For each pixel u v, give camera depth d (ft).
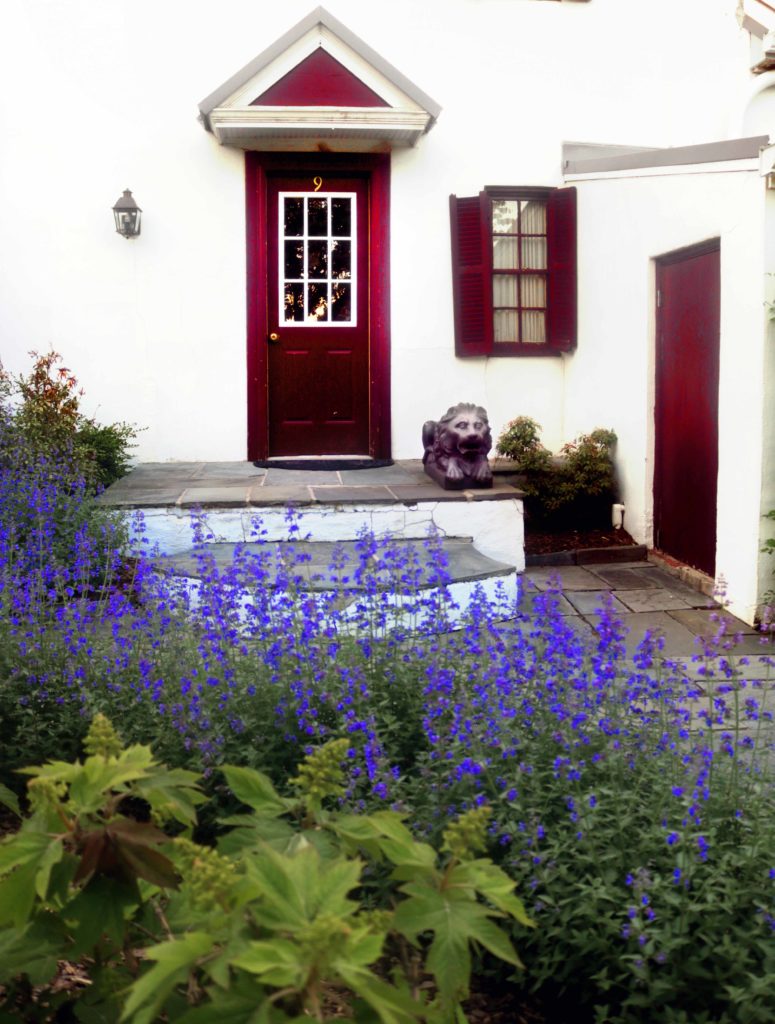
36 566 17.20
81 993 6.07
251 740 10.78
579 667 11.09
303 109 26.53
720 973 7.45
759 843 8.32
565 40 29.32
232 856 5.53
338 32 26.81
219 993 4.49
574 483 26.18
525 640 11.83
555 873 8.10
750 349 19.75
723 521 20.99
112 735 5.91
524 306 29.84
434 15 28.84
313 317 29.53
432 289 29.30
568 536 26.09
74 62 27.73
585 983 8.13
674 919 7.80
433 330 29.37
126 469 27.02
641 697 10.59
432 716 10.30
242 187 28.45
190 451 28.91
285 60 26.78
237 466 27.89
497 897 5.27
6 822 11.04
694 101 29.84
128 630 12.99
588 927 7.91
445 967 5.05
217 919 4.67
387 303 29.12
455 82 29.01
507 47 29.12
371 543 15.39
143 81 27.96
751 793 9.12
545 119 29.37
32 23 27.48
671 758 9.55
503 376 29.63
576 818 8.35
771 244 19.16
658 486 25.00
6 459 21.85
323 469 27.37
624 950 7.91
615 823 8.61
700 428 22.65
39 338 28.17
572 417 29.50
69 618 12.75
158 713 11.02
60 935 5.65
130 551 21.13
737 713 9.86
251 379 28.86
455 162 29.12
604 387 27.32
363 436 29.89
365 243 29.48
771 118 24.06
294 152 28.53
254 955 4.23
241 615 17.81
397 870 5.48
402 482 24.82
